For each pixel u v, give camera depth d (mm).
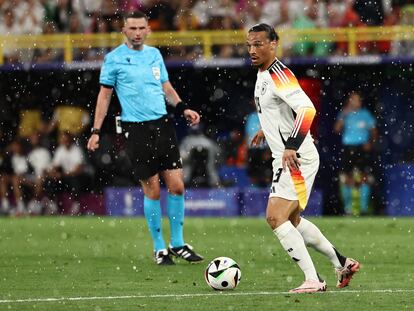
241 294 31688
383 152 83125
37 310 28625
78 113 82750
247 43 31797
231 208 78062
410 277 37125
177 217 43156
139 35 42688
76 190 80625
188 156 79938
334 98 82375
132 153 42781
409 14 80312
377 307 28688
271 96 31438
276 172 31688
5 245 53125
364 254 46844
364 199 77688
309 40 79875
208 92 82875
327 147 82750
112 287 34344
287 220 31406
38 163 80938
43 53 82000
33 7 84062
